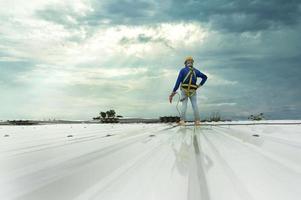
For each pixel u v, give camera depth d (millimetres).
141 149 3803
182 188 2014
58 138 6082
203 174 2359
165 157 3121
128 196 1891
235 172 2412
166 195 1885
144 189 2014
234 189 1973
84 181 2266
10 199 1897
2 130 9617
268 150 3512
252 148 3666
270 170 2469
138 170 2557
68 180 2316
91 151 3840
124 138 5465
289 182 2121
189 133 5984
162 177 2301
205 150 3537
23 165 2988
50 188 2107
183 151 3498
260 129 7016
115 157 3252
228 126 8414
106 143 4711
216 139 4727
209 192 1921
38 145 4789
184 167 2619
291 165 2652
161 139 4934
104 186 2117
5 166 2941
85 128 10227
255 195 1854
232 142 4285
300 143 4121
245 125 8953
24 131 8789
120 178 2312
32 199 1881
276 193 1885
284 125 8547
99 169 2676
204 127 8156
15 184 2232
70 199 1862
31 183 2258
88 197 1893
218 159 2959
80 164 2943
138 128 8961
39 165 2967
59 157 3441
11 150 4242
